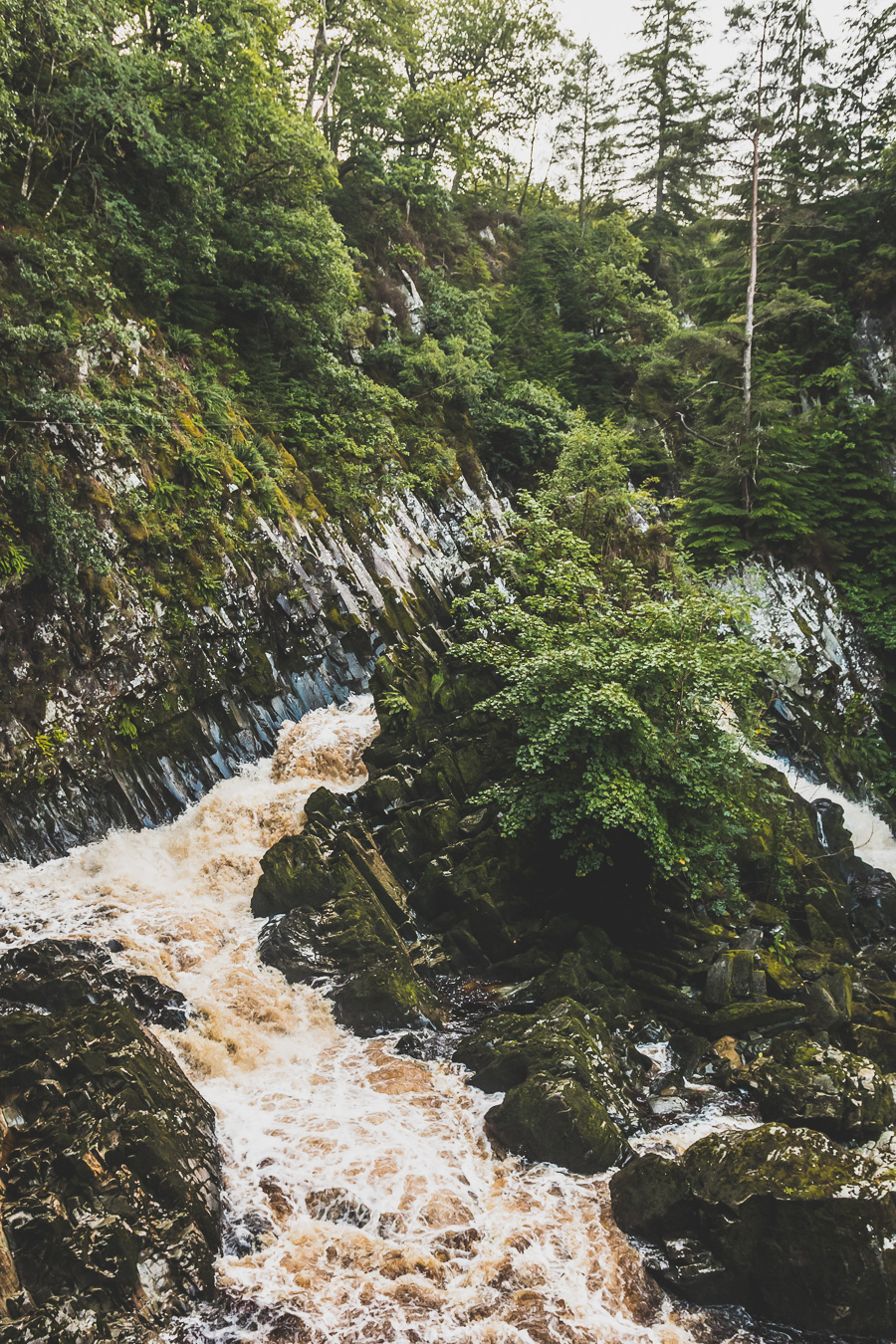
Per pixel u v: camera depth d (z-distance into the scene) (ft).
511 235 148.46
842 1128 26.89
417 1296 20.53
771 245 105.60
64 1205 19.98
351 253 98.89
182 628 49.78
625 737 37.78
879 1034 33.09
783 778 50.62
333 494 70.95
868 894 46.85
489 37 132.57
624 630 42.78
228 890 39.45
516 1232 22.81
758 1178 21.98
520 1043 29.12
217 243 69.15
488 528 89.92
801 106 107.14
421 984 34.19
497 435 103.09
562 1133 25.43
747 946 38.32
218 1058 28.76
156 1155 21.57
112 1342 17.92
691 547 82.48
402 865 40.65
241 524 57.41
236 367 69.67
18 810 38.91
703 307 112.57
